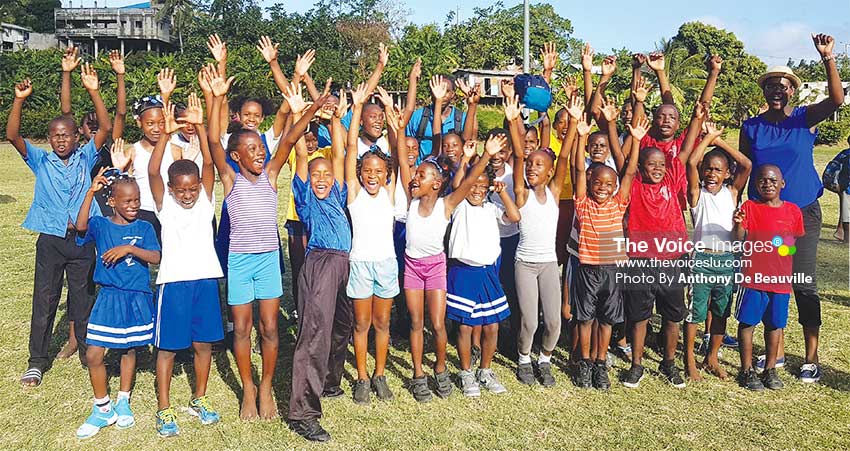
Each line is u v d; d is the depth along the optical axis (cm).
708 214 500
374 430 422
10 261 831
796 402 467
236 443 406
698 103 517
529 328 484
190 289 417
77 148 511
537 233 477
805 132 516
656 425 432
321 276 421
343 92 471
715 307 503
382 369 472
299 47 4478
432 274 462
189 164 418
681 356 558
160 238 508
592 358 526
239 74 3288
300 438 411
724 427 430
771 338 489
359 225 449
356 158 453
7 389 478
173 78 492
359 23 5125
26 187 1527
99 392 421
